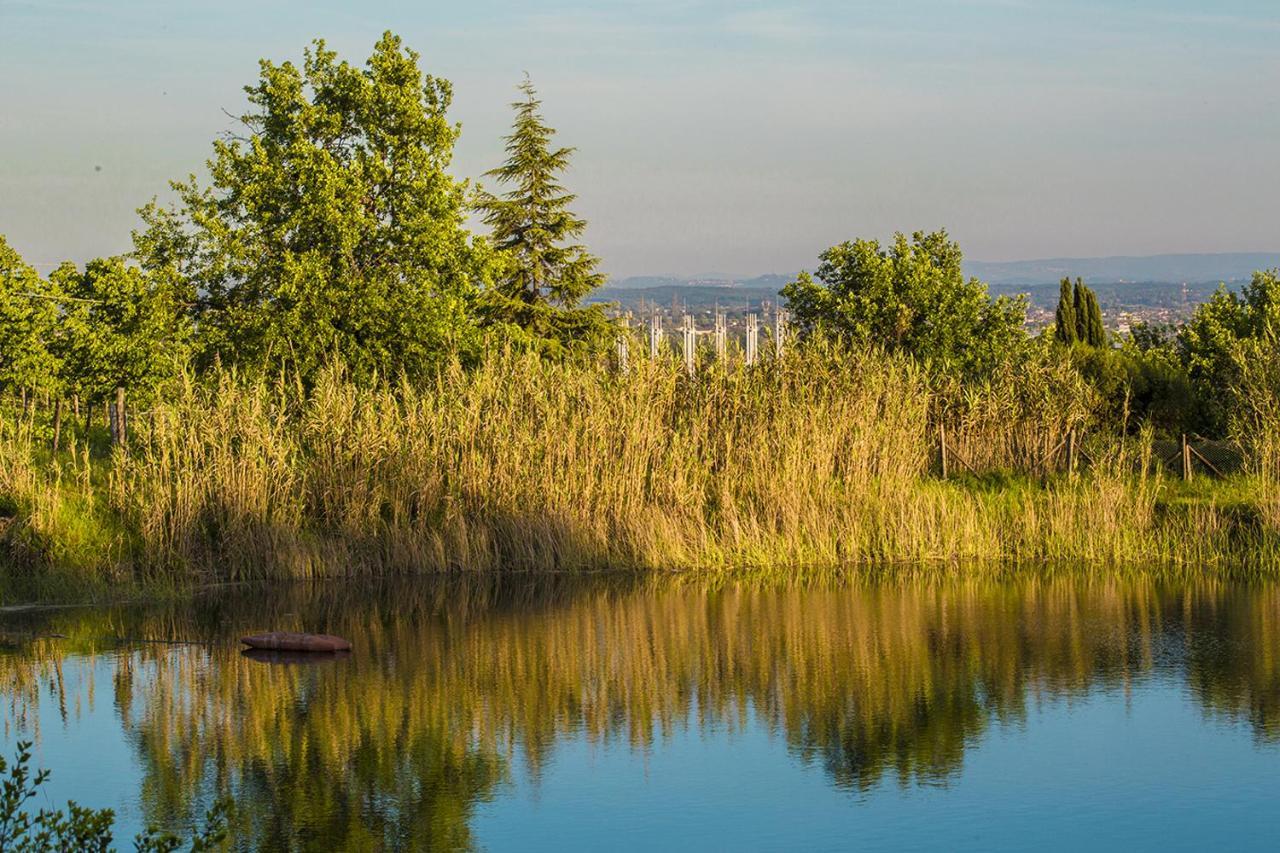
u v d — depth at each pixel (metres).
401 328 40.09
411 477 32.41
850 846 14.62
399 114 42.84
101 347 42.44
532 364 34.78
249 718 19.75
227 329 41.31
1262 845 14.48
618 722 19.45
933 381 43.66
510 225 56.94
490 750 18.22
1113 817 15.37
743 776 17.02
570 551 32.03
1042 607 27.39
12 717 19.80
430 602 28.41
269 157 42.28
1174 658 22.70
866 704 20.20
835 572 31.95
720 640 24.67
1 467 31.17
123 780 17.00
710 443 34.84
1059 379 40.38
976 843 14.66
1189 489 36.34
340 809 15.92
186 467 30.61
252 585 30.02
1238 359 39.09
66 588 28.14
